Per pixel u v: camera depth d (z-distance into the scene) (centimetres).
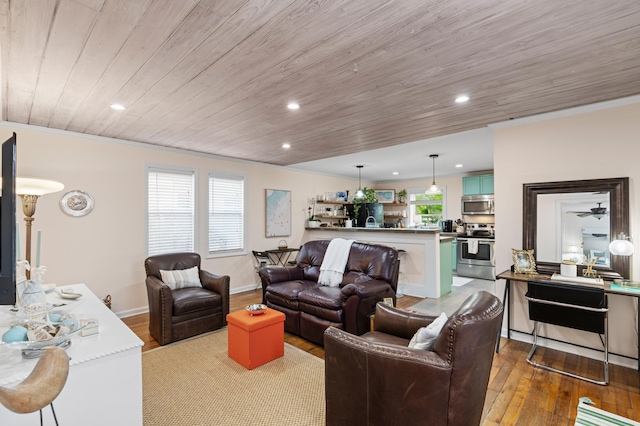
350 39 169
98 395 128
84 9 142
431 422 148
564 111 290
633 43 173
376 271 353
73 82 222
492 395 230
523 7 142
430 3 139
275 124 328
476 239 664
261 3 138
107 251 392
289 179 647
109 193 393
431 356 151
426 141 429
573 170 290
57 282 355
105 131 357
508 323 333
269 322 281
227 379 251
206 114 294
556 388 238
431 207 830
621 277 267
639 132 259
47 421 117
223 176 518
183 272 380
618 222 267
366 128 346
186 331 332
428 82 225
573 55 187
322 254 420
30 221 214
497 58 191
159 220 443
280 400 223
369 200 780
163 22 153
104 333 149
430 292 495
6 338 124
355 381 166
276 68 202
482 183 695
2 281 125
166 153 447
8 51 179
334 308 306
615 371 263
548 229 304
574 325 268
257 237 574
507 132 328
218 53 183
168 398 225
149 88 234
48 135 348
